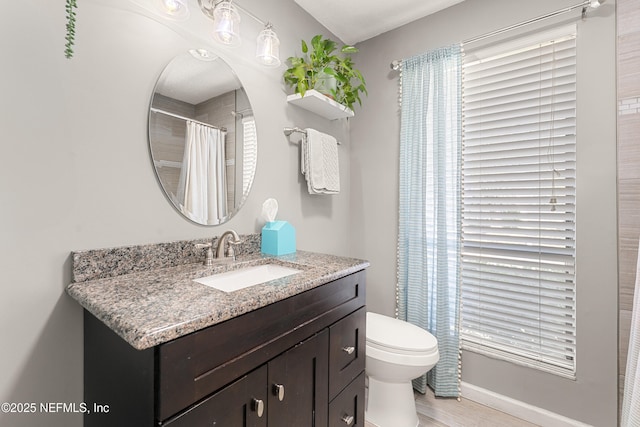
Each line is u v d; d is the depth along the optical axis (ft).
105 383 2.56
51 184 2.79
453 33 5.84
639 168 4.22
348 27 6.55
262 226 4.98
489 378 5.51
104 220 3.14
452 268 5.75
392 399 4.86
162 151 3.62
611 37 4.40
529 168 5.20
